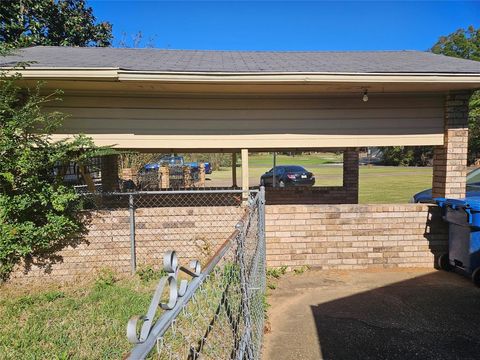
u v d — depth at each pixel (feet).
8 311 13.52
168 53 25.07
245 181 19.22
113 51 25.16
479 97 79.15
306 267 18.30
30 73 15.62
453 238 17.33
